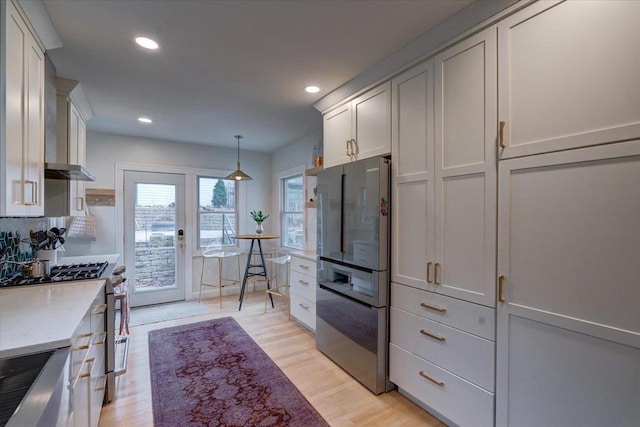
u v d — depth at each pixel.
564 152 1.32
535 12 1.41
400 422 1.95
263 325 3.62
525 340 1.47
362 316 2.37
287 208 5.04
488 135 1.61
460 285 1.76
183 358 2.79
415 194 2.04
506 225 1.53
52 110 2.17
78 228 3.76
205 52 2.07
